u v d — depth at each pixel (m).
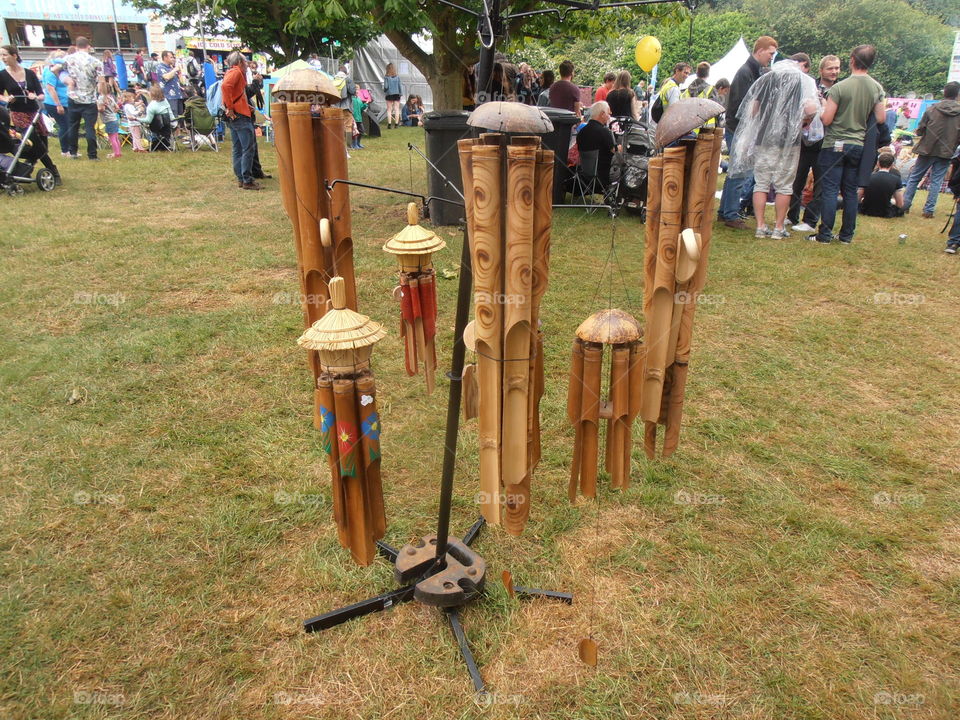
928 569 2.23
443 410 3.17
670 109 1.50
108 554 2.18
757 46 6.12
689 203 1.56
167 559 2.18
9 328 3.79
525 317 1.43
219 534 2.29
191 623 1.94
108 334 3.77
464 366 1.74
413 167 9.27
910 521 2.47
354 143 11.39
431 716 1.70
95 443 2.78
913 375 3.64
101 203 7.06
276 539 2.29
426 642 1.91
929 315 4.48
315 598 2.06
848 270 5.39
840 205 7.75
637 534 2.38
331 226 1.90
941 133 7.30
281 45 10.55
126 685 1.75
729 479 2.71
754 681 1.82
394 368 3.56
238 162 7.96
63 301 4.22
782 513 2.50
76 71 9.37
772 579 2.18
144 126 11.07
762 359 3.78
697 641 1.94
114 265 4.95
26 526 2.28
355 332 1.56
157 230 5.96
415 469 2.73
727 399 3.34
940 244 6.33
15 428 2.84
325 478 2.62
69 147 9.85
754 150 6.10
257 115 12.80
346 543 1.79
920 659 1.89
